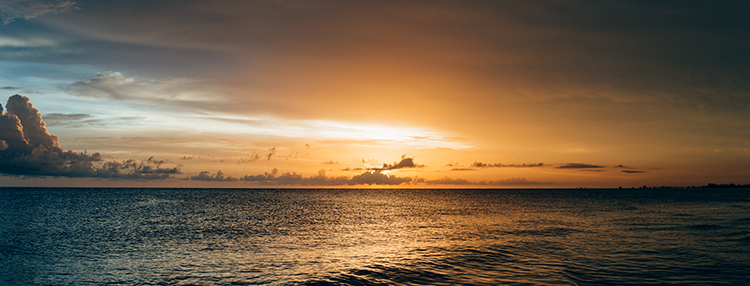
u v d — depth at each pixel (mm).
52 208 80062
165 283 20875
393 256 27328
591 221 51344
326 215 67188
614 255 25531
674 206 84562
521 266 22906
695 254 25188
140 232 42875
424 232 42188
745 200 112938
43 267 24922
